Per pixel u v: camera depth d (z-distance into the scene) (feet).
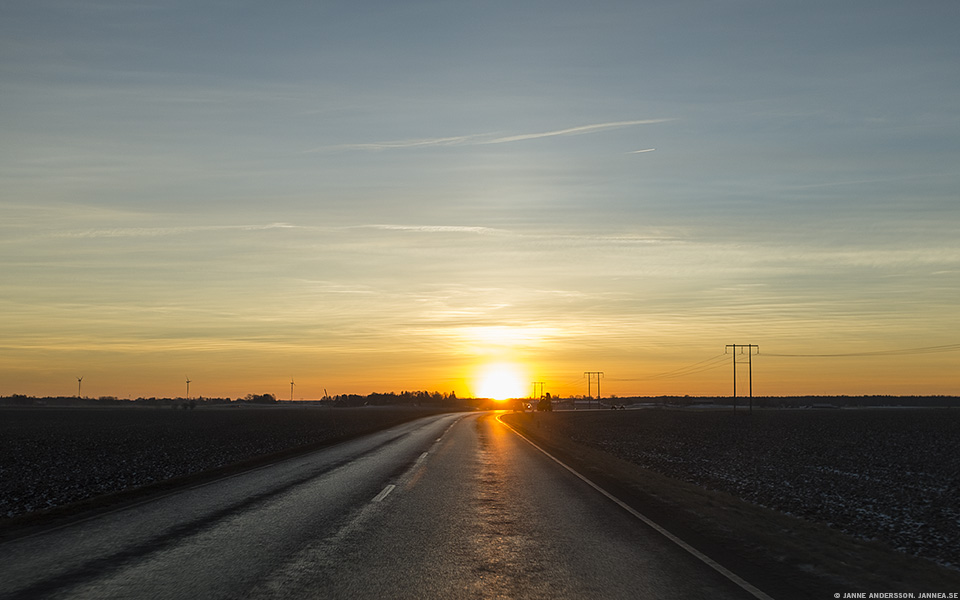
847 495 65.51
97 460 94.43
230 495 47.80
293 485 53.62
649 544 32.12
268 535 33.37
